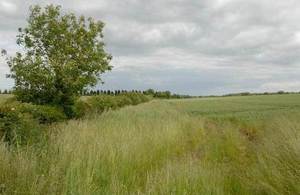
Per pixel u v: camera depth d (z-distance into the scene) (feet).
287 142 29.91
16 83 61.26
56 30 63.67
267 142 38.14
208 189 22.63
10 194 18.60
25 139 31.55
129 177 25.64
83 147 29.86
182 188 22.07
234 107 156.76
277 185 23.32
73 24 67.15
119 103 161.27
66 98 63.36
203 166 29.66
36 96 61.72
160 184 22.54
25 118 35.68
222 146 43.70
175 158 33.24
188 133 54.49
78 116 65.77
